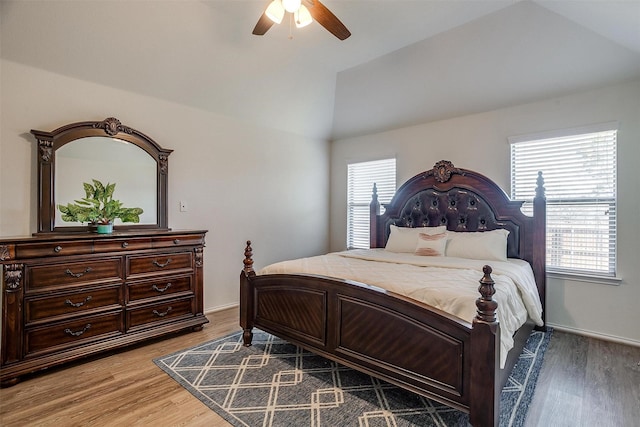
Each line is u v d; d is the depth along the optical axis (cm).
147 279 295
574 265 331
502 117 374
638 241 295
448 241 363
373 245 460
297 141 502
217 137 401
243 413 194
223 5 280
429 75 371
